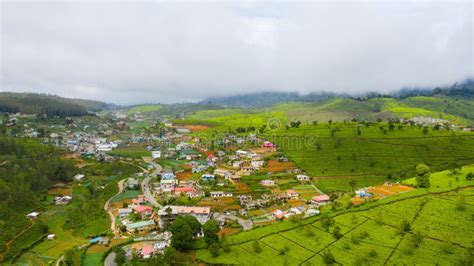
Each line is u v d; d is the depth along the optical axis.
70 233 197.62
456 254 131.75
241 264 141.62
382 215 168.62
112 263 157.88
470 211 157.62
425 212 163.62
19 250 174.62
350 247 147.00
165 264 143.25
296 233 165.25
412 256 134.50
